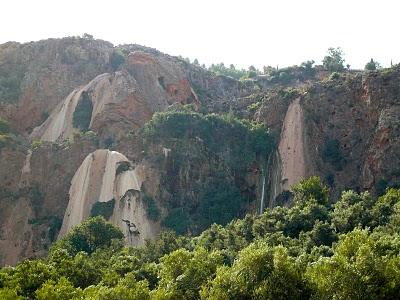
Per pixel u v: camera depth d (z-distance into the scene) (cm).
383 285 3809
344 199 7281
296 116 11550
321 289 3825
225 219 10044
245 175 11050
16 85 13338
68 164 10900
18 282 5138
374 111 10625
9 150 10800
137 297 4450
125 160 10612
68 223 9975
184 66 15062
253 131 11356
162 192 10244
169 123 11119
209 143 11094
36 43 14250
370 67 15038
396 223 5950
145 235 9662
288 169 10981
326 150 10888
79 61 14212
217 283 4062
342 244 4394
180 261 4753
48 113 13200
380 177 9744
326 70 16062
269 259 4025
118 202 10050
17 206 10119
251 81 16062
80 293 4625
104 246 7619
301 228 6844
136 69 13912
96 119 12181
